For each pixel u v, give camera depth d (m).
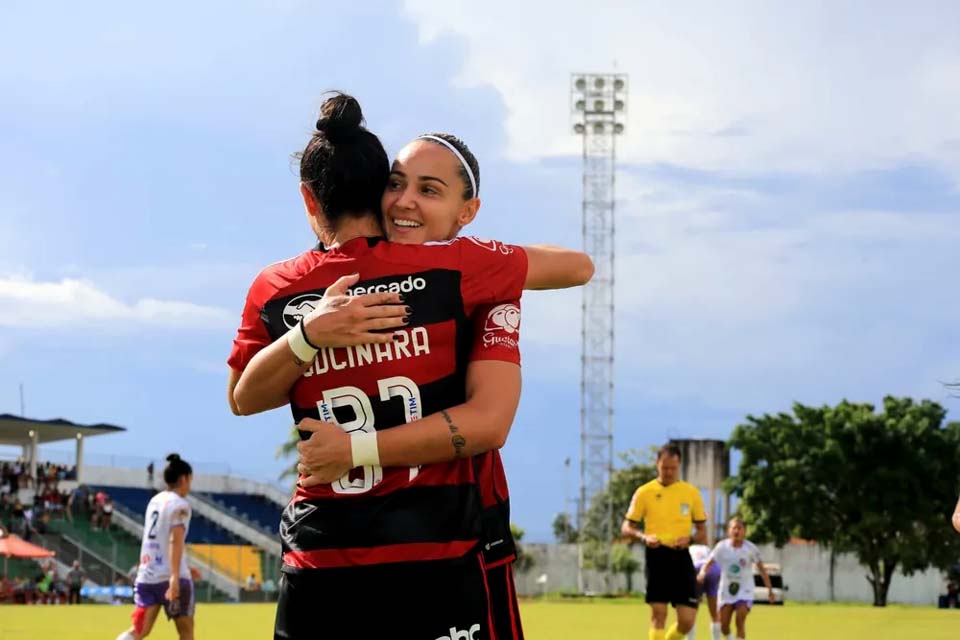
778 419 68.81
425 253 3.94
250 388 3.96
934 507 67.00
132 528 61.03
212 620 26.67
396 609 3.80
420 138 4.12
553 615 32.66
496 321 3.99
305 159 4.04
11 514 54.72
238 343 4.13
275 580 57.34
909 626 26.95
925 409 68.25
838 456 66.25
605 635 21.94
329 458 3.74
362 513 3.82
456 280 3.92
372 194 4.01
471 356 3.99
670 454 15.32
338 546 3.82
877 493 66.31
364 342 3.79
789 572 69.81
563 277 4.17
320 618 3.86
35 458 62.81
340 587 3.83
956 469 67.19
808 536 67.19
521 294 4.06
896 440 66.94
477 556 3.93
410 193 4.03
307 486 3.88
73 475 66.25
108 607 38.22
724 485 69.06
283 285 4.04
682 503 15.18
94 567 53.94
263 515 75.06
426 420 3.78
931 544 67.06
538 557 73.62
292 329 3.85
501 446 3.89
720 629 17.88
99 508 59.81
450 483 3.88
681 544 15.05
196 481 74.12
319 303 3.86
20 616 29.25
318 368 3.86
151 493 71.50
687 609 15.12
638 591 72.19
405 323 3.85
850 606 53.62
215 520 66.88
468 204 4.15
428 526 3.82
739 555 17.61
